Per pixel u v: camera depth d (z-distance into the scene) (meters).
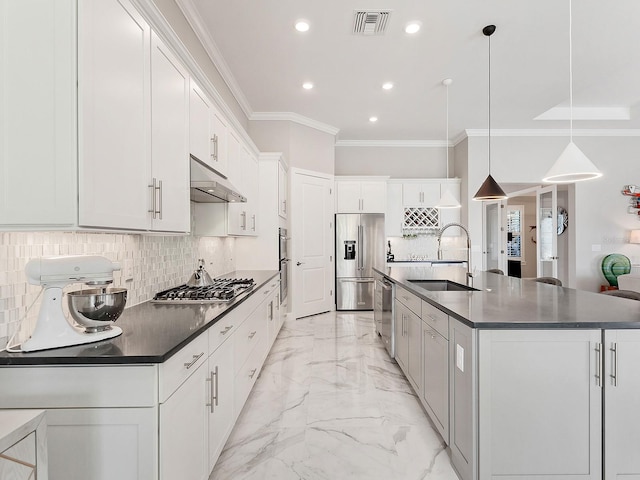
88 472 1.16
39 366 1.16
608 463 1.56
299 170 5.36
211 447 1.69
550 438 1.57
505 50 3.56
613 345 1.56
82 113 1.13
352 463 1.93
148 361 1.15
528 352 1.58
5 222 1.09
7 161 1.08
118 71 1.35
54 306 1.27
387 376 3.15
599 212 6.08
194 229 3.04
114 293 1.41
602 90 4.79
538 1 2.81
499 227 6.34
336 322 5.11
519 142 6.14
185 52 1.96
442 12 2.94
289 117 5.26
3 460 0.77
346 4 2.84
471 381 1.60
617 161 6.09
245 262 4.53
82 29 1.14
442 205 3.96
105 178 1.26
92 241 1.71
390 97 4.73
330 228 5.91
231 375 2.05
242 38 3.31
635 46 3.49
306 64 3.82
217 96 2.62
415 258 6.62
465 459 1.69
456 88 4.46
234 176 3.23
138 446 1.16
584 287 6.06
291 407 2.57
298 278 5.32
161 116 1.73
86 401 1.16
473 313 1.75
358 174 6.79
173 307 1.99
